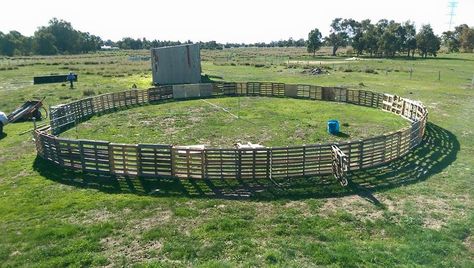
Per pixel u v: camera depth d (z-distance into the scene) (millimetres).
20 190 15039
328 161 16625
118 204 13703
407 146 19344
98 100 30094
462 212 12969
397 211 13148
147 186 15445
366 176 16500
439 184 15508
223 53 132375
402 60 90812
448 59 94875
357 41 116812
